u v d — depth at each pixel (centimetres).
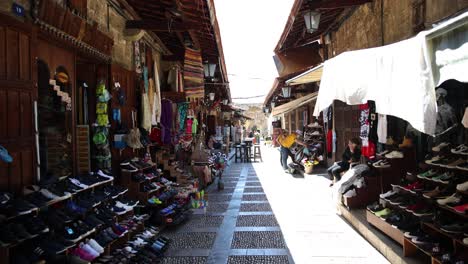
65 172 486
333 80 557
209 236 666
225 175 1542
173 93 995
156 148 939
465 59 306
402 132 738
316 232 673
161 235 669
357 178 752
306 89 1719
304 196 1016
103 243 462
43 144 447
